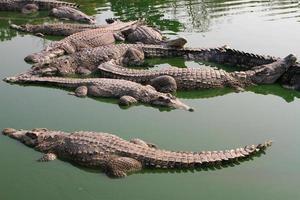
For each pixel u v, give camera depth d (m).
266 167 10.15
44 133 10.86
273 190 9.41
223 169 10.07
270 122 12.27
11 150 10.70
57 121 12.19
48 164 10.19
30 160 10.37
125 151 9.94
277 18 20.53
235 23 20.03
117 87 13.59
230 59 16.14
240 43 17.73
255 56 15.55
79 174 9.91
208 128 11.92
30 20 21.38
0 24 20.67
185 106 13.02
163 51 16.95
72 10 21.50
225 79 14.30
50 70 15.02
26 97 13.55
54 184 9.65
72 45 17.30
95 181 9.71
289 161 10.38
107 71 14.79
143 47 16.88
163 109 13.01
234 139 11.38
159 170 9.93
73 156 10.12
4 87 14.14
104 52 16.11
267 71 14.54
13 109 12.79
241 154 10.25
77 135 10.42
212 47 17.31
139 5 23.38
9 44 18.03
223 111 12.92
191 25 20.00
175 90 13.94
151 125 12.08
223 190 9.45
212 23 20.14
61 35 19.22
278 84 14.66
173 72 14.25
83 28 19.33
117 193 9.40
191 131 11.77
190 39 18.31
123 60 16.27
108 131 11.71
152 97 13.25
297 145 11.08
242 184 9.60
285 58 14.64
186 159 9.94
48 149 10.52
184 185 9.60
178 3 23.50
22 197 9.29
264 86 14.50
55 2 22.80
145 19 20.77
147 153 9.97
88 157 9.95
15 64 15.97
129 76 14.41
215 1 23.77
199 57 16.70
